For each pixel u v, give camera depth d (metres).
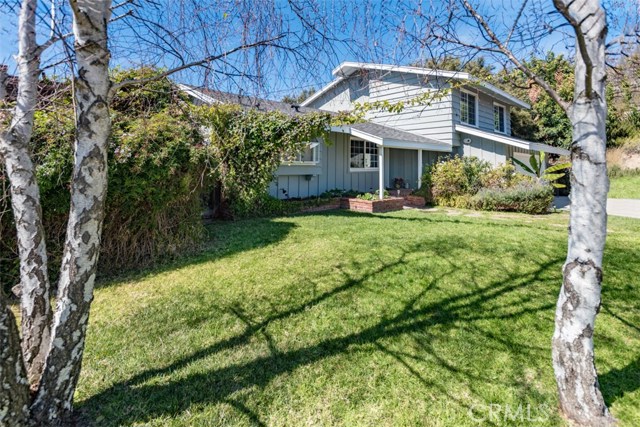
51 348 1.77
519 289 3.86
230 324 3.12
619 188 16.30
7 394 1.55
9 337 1.56
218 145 5.28
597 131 1.81
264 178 8.31
